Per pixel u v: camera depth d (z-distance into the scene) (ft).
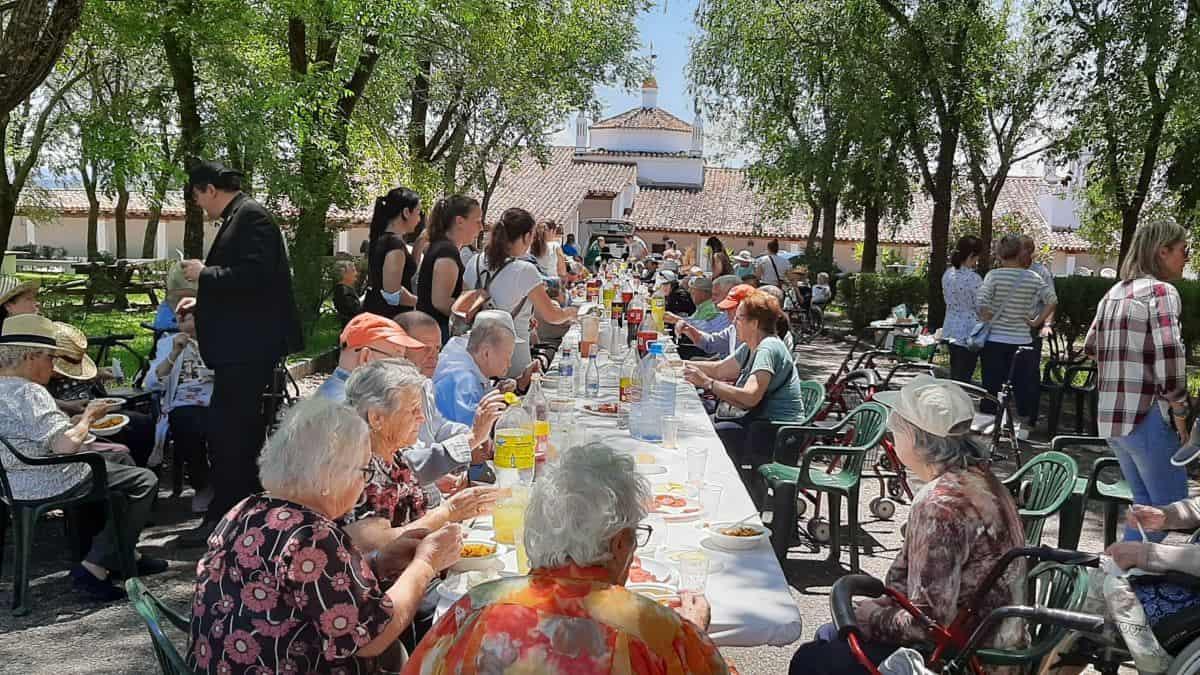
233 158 39.81
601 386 21.26
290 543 7.85
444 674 6.24
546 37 69.21
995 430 23.20
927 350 34.60
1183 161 49.57
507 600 6.37
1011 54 61.21
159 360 21.85
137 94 42.60
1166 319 16.52
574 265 52.47
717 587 9.28
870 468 25.62
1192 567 10.04
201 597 8.04
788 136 70.90
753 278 39.93
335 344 46.06
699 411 18.35
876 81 55.16
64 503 15.34
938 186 57.52
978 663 9.10
